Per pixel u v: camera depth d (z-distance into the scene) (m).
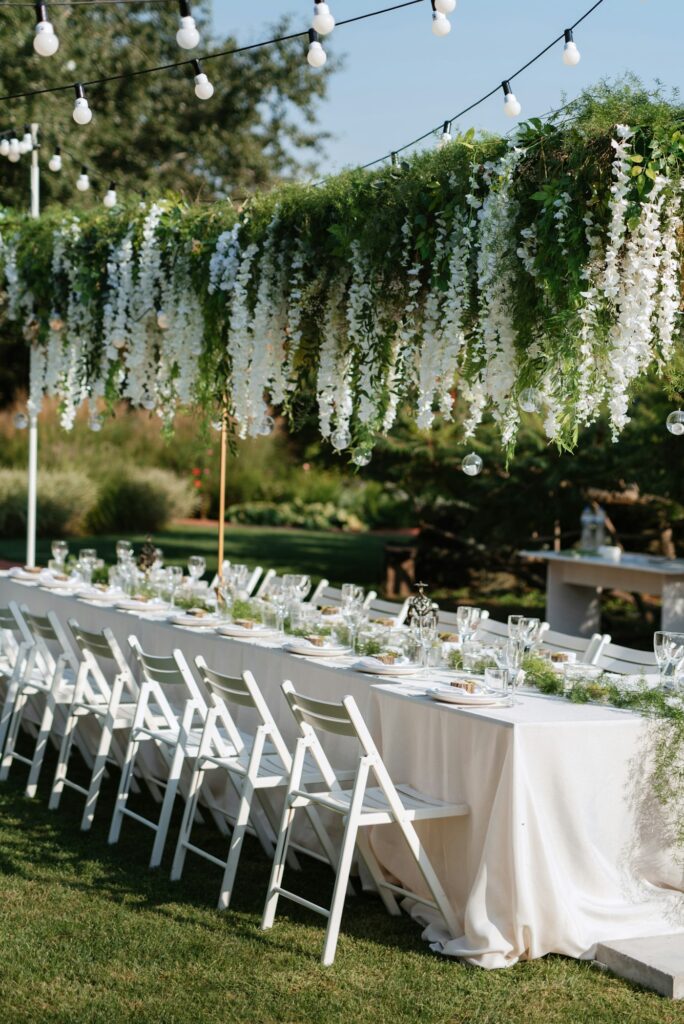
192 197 17.55
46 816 5.17
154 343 6.76
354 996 3.39
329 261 5.17
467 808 3.79
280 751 4.18
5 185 15.20
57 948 3.70
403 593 12.82
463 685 3.99
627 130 3.79
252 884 4.36
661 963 3.51
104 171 16.59
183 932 3.86
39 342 7.45
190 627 5.51
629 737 3.80
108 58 16.17
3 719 5.98
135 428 19.75
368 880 4.31
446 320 4.47
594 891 3.76
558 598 9.47
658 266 3.92
